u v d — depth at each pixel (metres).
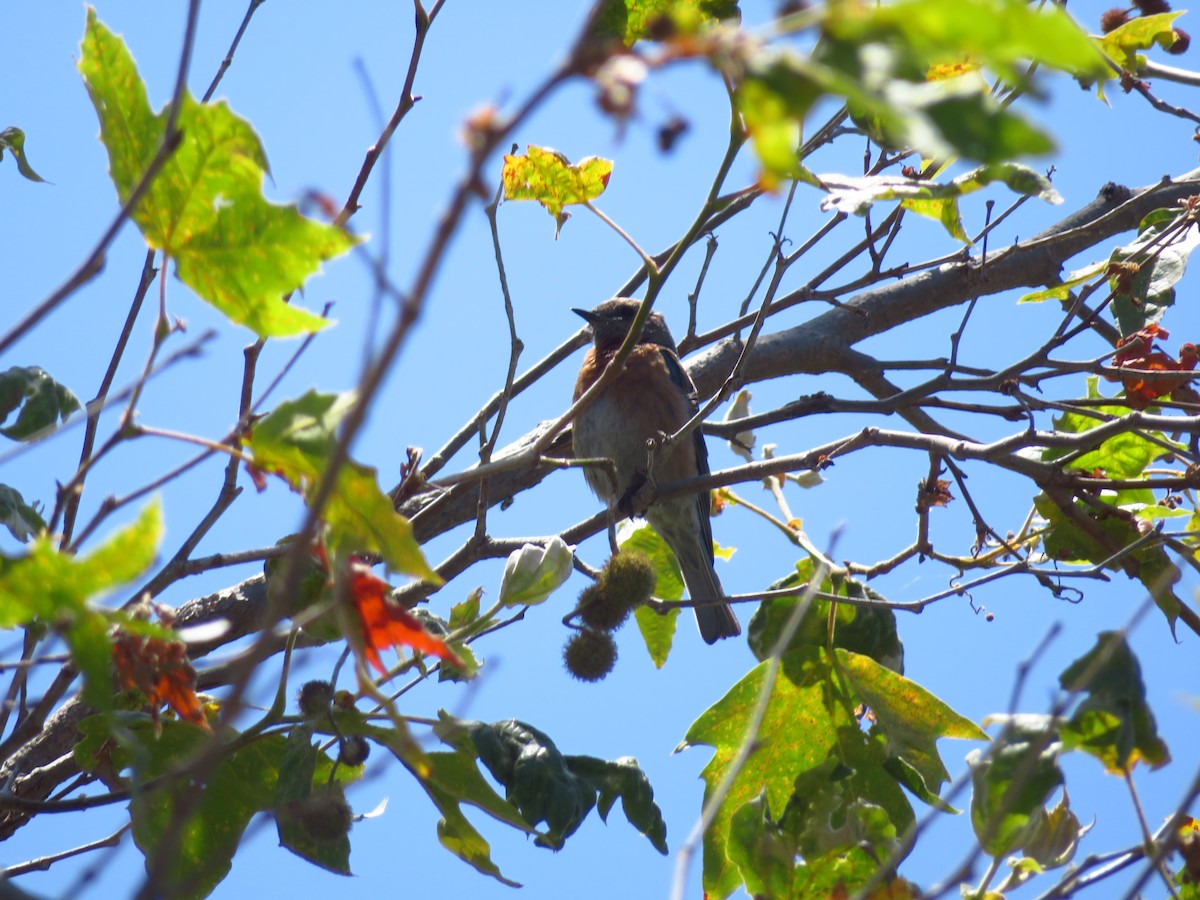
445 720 6.62
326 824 6.73
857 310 9.92
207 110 4.81
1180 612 9.33
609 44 2.86
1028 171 5.91
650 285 6.48
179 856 6.71
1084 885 5.62
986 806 5.57
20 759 8.58
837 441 9.17
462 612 6.98
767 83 2.86
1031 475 8.93
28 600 4.41
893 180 6.19
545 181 7.77
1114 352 9.33
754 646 8.76
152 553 4.39
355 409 2.93
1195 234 9.53
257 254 4.96
